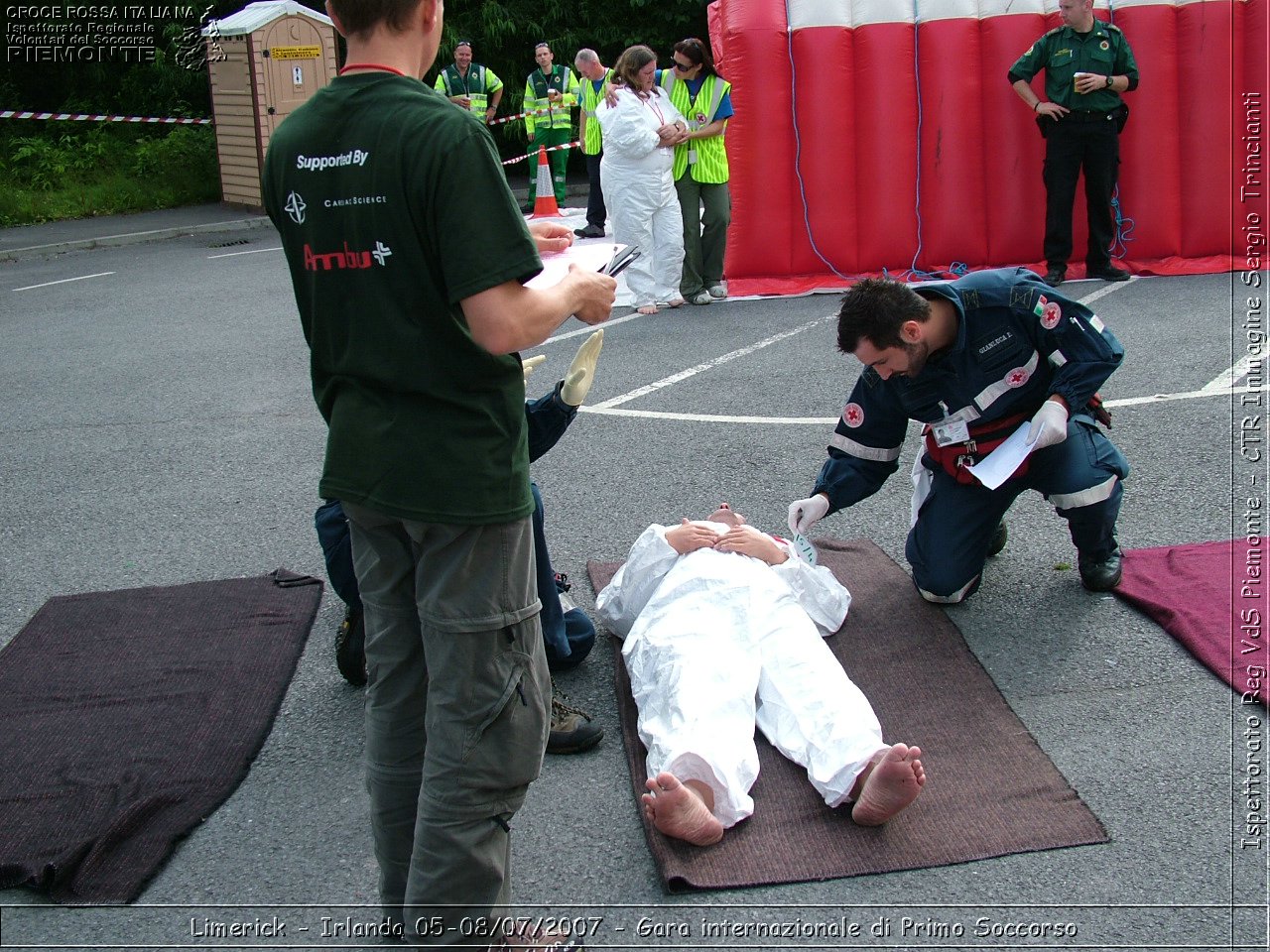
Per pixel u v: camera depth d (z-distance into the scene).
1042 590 4.18
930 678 3.63
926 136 9.36
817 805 3.06
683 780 2.95
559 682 3.79
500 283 2.08
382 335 2.20
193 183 17.09
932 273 9.50
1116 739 3.29
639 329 8.54
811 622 3.54
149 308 10.27
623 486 5.42
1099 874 2.76
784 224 9.54
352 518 2.36
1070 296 8.70
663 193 8.80
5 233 14.81
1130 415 5.90
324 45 15.44
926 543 4.06
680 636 3.38
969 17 9.17
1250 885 2.70
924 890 2.75
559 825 3.08
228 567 4.82
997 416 3.89
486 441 2.24
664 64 17.84
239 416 6.91
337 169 2.16
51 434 6.73
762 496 5.20
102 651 4.09
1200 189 9.28
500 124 18.27
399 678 2.45
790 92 9.31
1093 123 8.74
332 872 2.96
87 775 3.34
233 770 3.37
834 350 7.55
